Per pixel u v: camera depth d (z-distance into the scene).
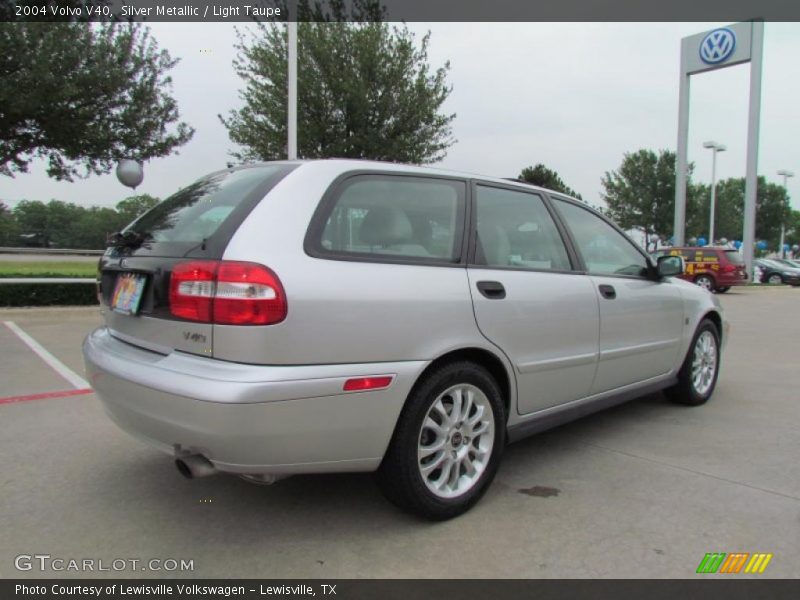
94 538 2.74
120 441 4.00
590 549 2.67
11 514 2.96
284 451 2.41
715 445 4.08
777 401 5.32
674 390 5.04
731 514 3.02
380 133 14.81
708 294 5.26
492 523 2.92
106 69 12.06
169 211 3.09
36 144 12.70
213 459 2.37
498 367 3.18
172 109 13.95
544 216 3.75
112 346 2.93
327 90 14.53
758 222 60.12
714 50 29.20
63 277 12.00
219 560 2.58
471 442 3.04
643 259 4.51
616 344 3.98
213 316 2.39
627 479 3.47
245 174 3.05
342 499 3.17
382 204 2.90
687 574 2.49
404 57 14.84
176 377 2.40
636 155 49.12
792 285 29.47
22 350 7.21
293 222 2.56
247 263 2.38
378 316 2.61
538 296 3.35
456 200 3.22
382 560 2.58
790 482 3.43
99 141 12.70
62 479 3.38
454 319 2.89
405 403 2.73
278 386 2.33
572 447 4.04
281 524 2.89
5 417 4.50
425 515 2.86
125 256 2.96
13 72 11.14
